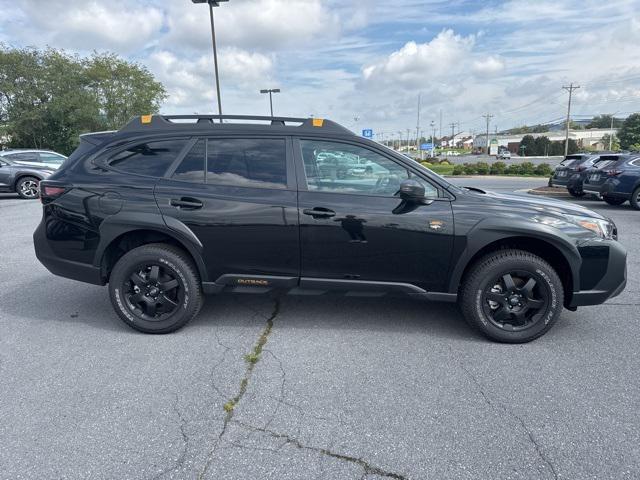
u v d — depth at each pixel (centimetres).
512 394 294
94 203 379
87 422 265
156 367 330
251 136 380
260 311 443
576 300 369
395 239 360
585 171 1357
